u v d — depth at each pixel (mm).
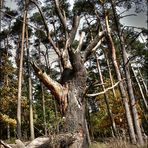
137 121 11727
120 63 23625
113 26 15414
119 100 23984
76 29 6938
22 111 24922
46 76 6309
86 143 5887
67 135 5570
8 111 23094
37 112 29422
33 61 6305
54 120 5684
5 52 24859
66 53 6949
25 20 18938
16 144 6109
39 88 32562
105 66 30578
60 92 6297
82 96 6305
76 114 5996
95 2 16625
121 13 13828
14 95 20906
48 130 5496
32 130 18453
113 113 23812
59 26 22312
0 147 5852
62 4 17812
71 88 6305
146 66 22938
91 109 34000
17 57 22281
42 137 6172
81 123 5938
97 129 29828
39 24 22641
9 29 23328
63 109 6180
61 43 20438
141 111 23828
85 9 17516
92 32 20266
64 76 6598
